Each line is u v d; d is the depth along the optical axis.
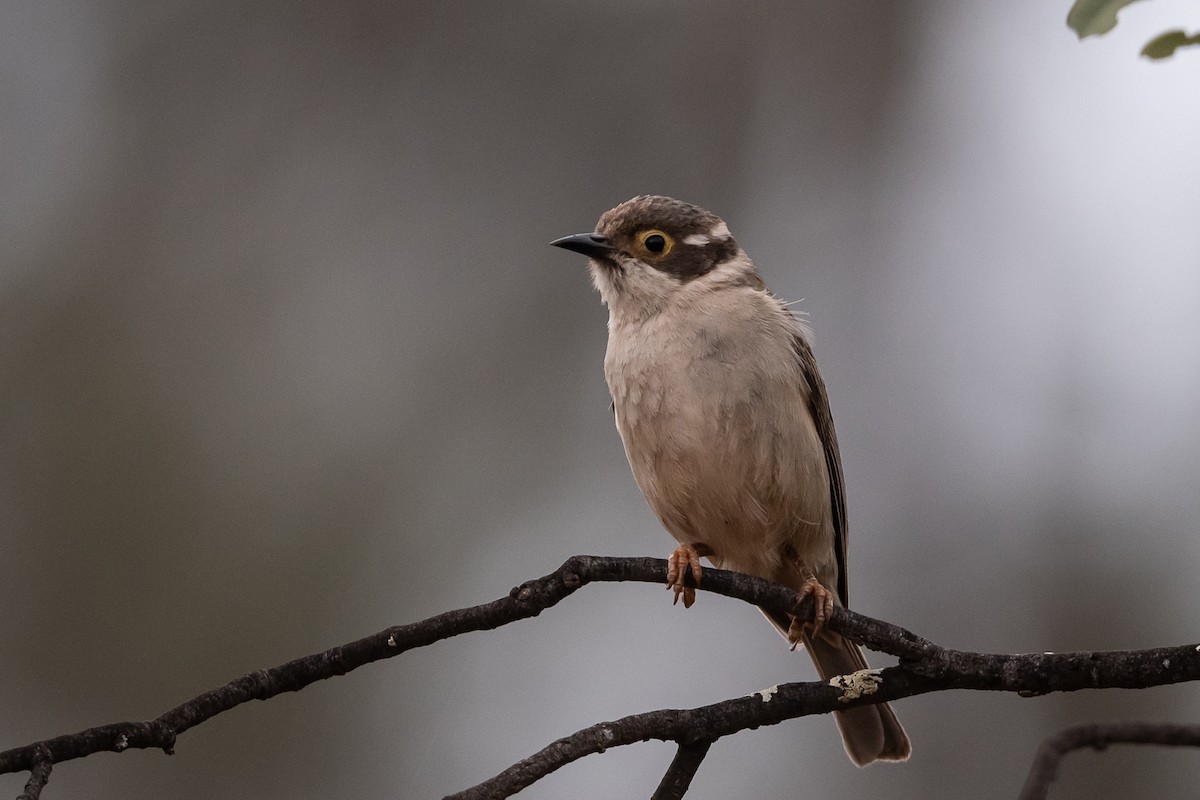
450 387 13.29
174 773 11.36
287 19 14.34
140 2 14.16
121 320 12.98
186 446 12.54
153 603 11.95
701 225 8.77
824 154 14.20
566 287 13.68
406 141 14.16
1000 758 11.41
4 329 12.77
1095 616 12.09
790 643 7.80
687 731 5.71
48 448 12.35
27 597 11.85
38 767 4.95
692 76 14.48
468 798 5.25
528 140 14.27
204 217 13.59
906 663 5.92
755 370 8.00
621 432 8.39
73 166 13.59
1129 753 10.94
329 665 5.58
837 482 8.75
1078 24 4.91
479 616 5.67
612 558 5.82
